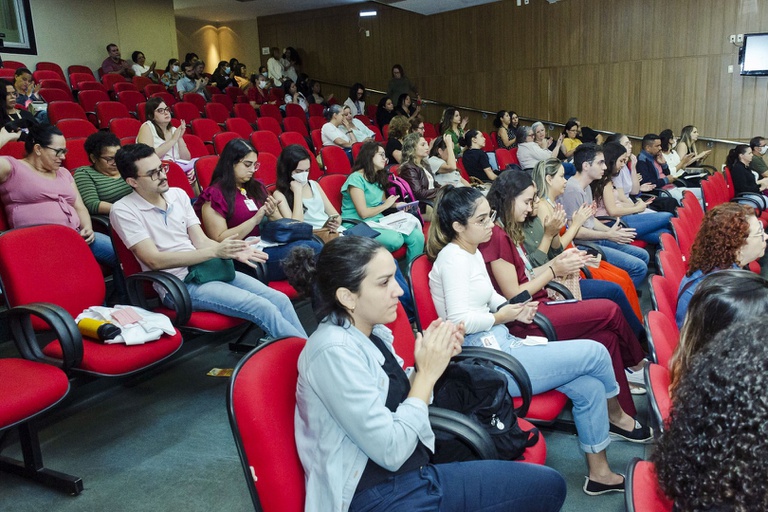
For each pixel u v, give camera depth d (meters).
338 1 11.84
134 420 2.55
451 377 1.68
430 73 11.31
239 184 3.24
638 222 4.40
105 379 2.81
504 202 2.50
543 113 10.12
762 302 1.30
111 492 2.08
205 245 2.86
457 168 6.26
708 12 8.42
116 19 9.91
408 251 3.93
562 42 9.71
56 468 2.21
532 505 1.44
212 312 2.64
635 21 8.99
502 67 10.41
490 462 1.45
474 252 2.17
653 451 0.86
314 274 1.41
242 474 2.18
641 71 9.06
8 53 8.46
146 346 2.26
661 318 1.85
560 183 3.07
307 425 1.32
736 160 6.02
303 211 3.72
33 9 8.77
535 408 1.91
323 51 12.62
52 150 2.94
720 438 0.72
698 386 0.77
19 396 1.83
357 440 1.28
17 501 2.03
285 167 3.56
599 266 3.18
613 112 9.41
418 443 1.41
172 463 2.25
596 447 2.00
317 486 1.29
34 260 2.26
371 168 4.14
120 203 2.62
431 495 1.33
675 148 7.45
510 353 2.00
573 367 1.94
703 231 2.16
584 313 2.34
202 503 2.03
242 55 14.09
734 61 8.35
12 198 2.89
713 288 1.36
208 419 2.55
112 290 3.33
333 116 6.91
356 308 1.39
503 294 2.32
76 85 8.22
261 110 8.48
